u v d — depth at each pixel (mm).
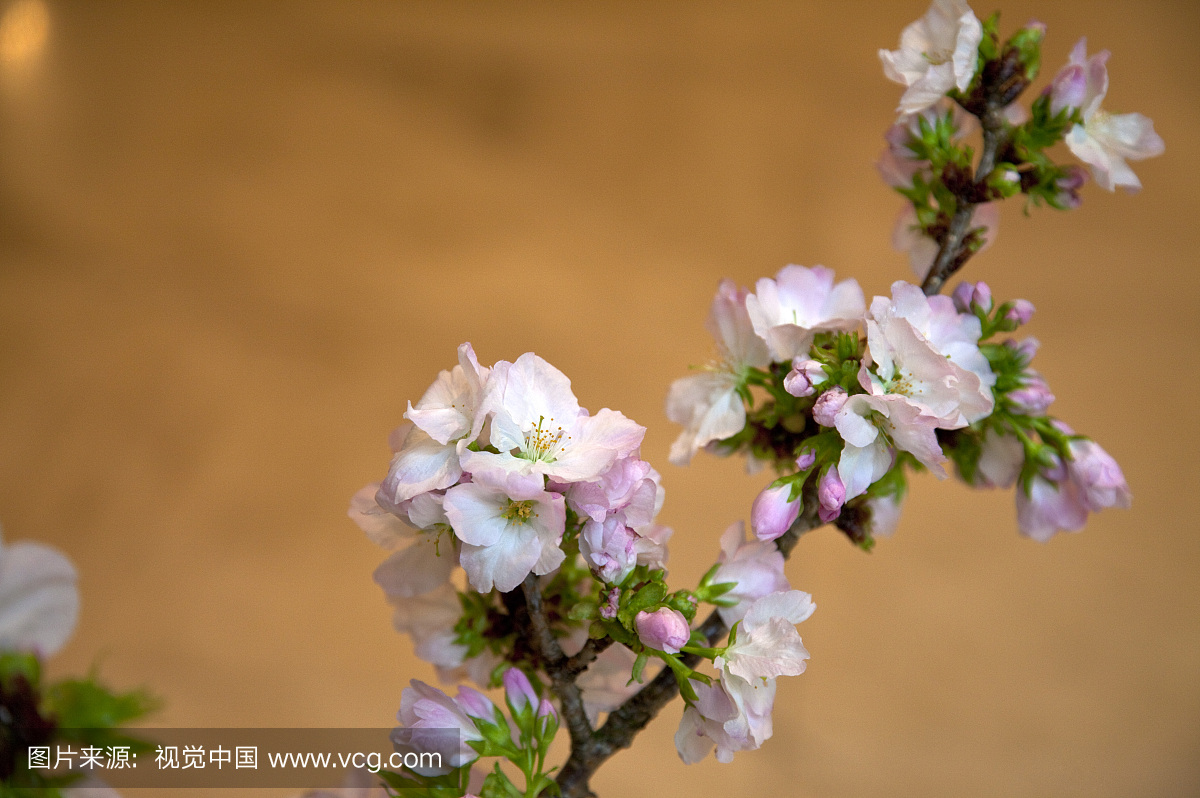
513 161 4238
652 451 3059
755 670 825
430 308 3559
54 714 766
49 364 3176
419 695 848
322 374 3270
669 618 829
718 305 924
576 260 3812
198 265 3611
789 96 4562
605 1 4930
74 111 4164
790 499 868
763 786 2293
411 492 822
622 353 3443
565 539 844
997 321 912
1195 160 4223
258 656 2461
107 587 2590
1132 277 3762
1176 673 2627
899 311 887
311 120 4312
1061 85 911
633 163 4250
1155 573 2859
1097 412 3291
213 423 3061
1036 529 922
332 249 3746
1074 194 928
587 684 893
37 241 3592
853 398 854
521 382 835
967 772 2375
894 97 4578
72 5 4621
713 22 4887
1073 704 2525
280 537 2766
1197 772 2398
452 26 4777
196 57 4520
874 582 2777
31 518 2744
